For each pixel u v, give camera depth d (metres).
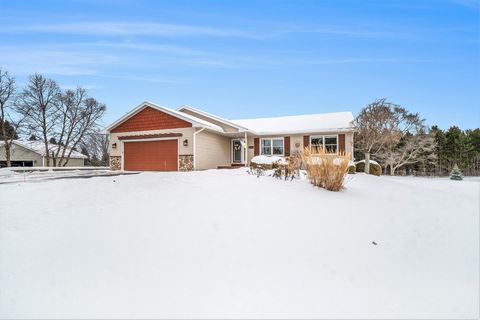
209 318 2.54
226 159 20.14
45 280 3.12
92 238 4.01
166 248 3.77
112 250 3.70
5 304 2.74
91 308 2.68
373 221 5.12
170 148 16.91
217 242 3.97
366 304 2.85
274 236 4.22
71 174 14.38
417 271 3.66
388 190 8.65
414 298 3.03
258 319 2.54
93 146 46.22
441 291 3.21
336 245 4.11
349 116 20.91
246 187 7.00
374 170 18.61
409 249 4.25
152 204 5.60
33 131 30.03
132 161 17.92
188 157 16.34
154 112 17.36
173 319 2.53
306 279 3.25
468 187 13.90
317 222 4.83
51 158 32.12
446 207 6.73
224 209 5.22
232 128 18.39
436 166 36.22
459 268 3.82
